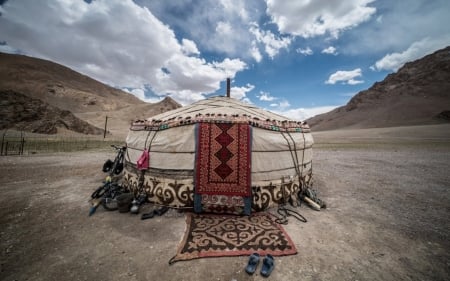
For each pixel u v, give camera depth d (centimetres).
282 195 471
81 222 382
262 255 289
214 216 412
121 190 516
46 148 1505
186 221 388
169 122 474
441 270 267
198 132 440
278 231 353
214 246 306
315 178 750
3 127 2669
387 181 711
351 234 354
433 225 390
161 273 253
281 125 512
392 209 467
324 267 269
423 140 2552
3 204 459
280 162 479
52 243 314
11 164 891
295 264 274
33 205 456
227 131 439
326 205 487
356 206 485
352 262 280
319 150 1758
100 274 250
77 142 2014
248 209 419
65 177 696
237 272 257
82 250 297
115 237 332
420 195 566
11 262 268
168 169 452
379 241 333
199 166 429
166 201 446
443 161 1116
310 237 343
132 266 265
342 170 897
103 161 1005
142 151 500
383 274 258
